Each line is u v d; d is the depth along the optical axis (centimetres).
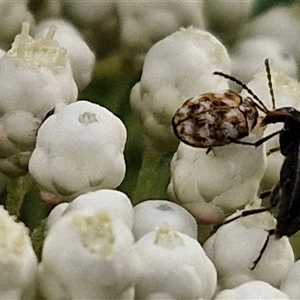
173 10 6
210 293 5
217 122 5
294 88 6
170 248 5
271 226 5
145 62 6
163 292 5
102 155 5
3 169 6
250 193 5
